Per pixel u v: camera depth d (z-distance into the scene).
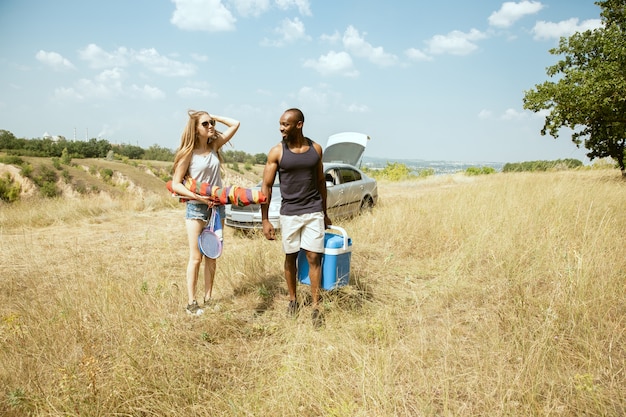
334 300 4.31
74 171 96.69
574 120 16.34
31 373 3.01
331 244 4.01
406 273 5.52
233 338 3.78
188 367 3.08
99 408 2.61
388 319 3.87
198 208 4.16
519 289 4.30
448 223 7.36
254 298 4.65
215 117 4.46
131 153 162.75
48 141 145.50
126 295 4.37
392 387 2.81
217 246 4.23
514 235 6.14
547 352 3.06
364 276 5.32
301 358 3.17
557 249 5.32
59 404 2.64
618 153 17.86
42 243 7.83
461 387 2.84
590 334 3.28
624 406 2.49
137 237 8.46
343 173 9.70
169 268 6.04
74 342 3.49
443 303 4.44
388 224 7.65
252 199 4.03
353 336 3.62
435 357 3.24
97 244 7.80
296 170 3.87
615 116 15.48
